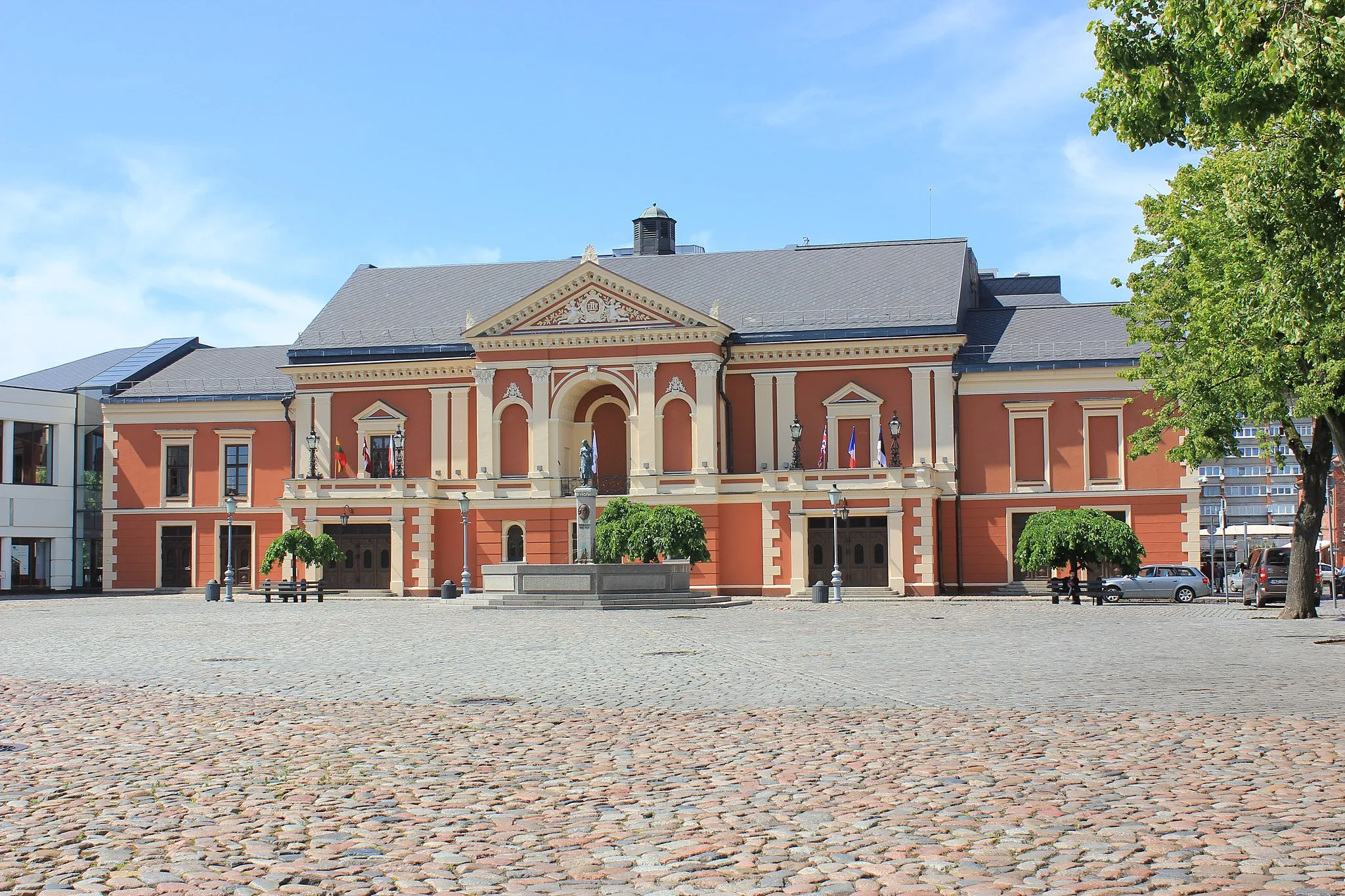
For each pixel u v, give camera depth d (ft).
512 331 215.31
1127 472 200.75
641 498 208.54
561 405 215.51
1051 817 34.27
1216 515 416.46
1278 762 41.68
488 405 215.92
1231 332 100.42
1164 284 124.26
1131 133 69.67
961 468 206.28
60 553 239.71
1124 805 35.58
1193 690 61.87
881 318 212.23
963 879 28.66
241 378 235.40
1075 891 27.66
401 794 38.52
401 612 149.28
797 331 211.82
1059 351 205.87
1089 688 63.31
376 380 224.53
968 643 94.53
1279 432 129.80
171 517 230.68
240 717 55.52
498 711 56.90
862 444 209.97
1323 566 225.56
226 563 229.25
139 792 38.96
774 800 37.09
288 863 30.76
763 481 204.54
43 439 239.71
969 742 46.37
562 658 84.23
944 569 204.23
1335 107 55.72
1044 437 203.62
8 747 47.55
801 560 201.87
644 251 256.52
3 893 28.35
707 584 205.87
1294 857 29.96
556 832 33.60
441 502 217.97
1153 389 134.92
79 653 90.79
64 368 268.21
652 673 73.26
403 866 30.42
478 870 30.04
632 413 210.79
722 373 213.46
